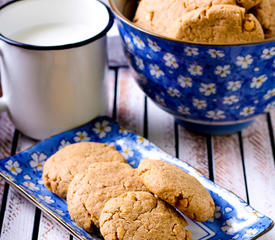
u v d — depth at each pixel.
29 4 0.54
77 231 0.46
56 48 0.49
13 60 0.50
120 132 0.54
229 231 0.47
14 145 0.54
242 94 0.49
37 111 0.52
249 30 0.47
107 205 0.45
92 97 0.54
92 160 0.50
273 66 0.47
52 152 0.52
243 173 0.52
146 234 0.44
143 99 0.59
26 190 0.49
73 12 0.55
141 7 0.52
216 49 0.46
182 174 0.47
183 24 0.47
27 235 0.48
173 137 0.55
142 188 0.47
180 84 0.49
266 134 0.55
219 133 0.55
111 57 0.62
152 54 0.48
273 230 0.47
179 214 0.46
